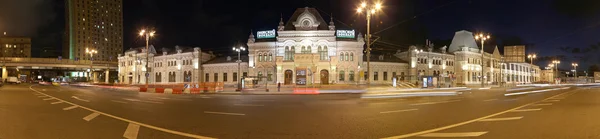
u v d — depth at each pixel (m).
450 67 81.88
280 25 66.38
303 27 65.44
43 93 34.88
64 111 15.80
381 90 30.31
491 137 8.93
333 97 29.25
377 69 70.75
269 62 66.19
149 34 50.97
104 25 184.12
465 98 26.41
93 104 20.23
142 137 9.10
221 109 17.17
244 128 10.64
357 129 10.34
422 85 54.16
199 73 76.69
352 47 65.00
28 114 14.48
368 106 18.78
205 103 21.61
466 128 10.45
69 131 10.02
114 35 188.62
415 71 72.56
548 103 20.53
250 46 67.44
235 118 13.22
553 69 133.38
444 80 63.31
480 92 38.81
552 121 11.89
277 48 65.69
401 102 21.95
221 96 31.77
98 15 181.75
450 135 9.27
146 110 16.52
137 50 92.50
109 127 10.81
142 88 43.25
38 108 17.38
